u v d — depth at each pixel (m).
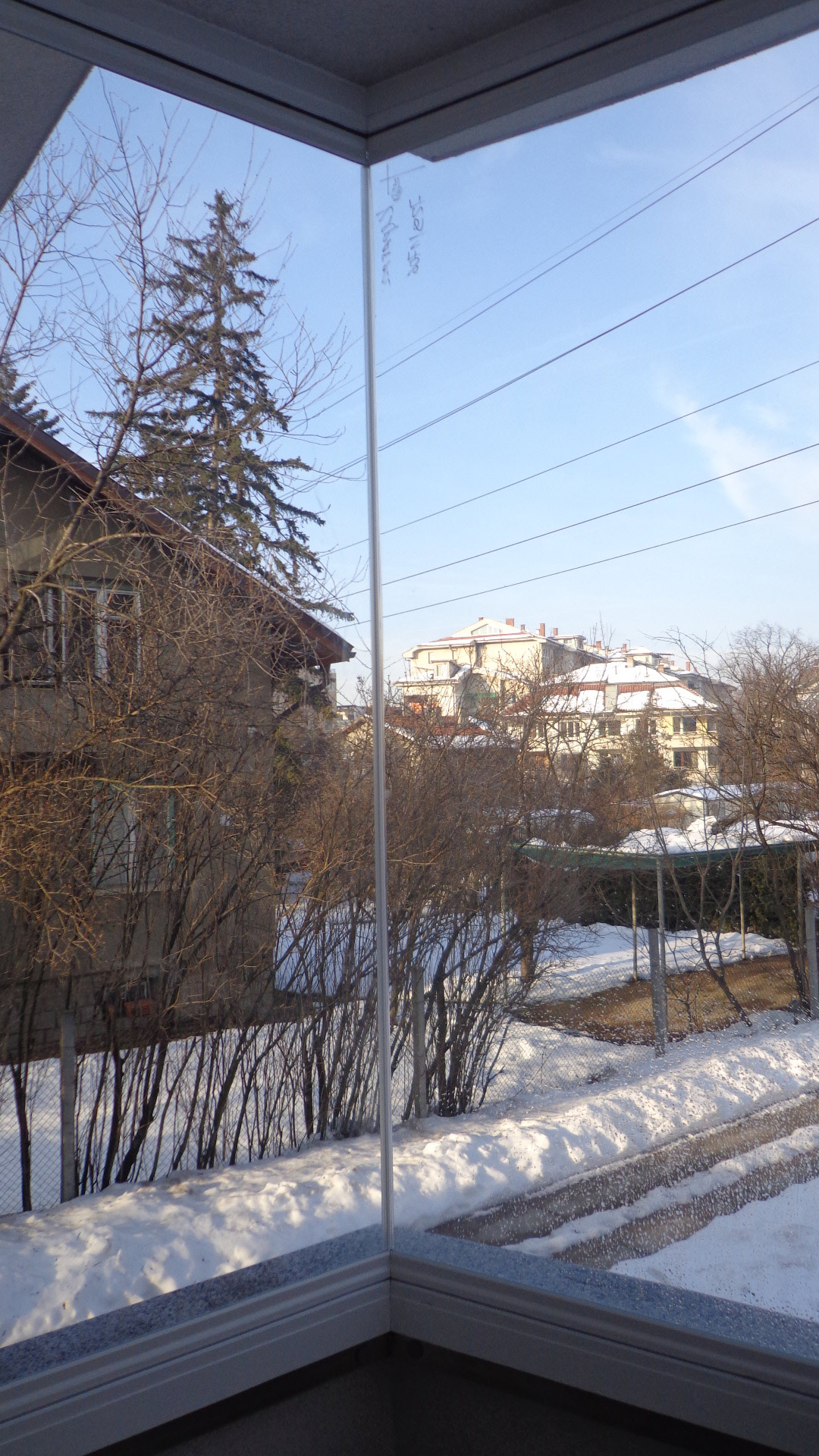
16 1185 2.27
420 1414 1.72
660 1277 1.89
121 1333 1.52
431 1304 1.72
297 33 1.77
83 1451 1.39
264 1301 1.61
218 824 2.60
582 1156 2.13
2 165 2.21
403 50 1.84
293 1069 2.69
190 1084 2.54
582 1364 1.53
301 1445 1.62
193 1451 1.51
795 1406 1.33
